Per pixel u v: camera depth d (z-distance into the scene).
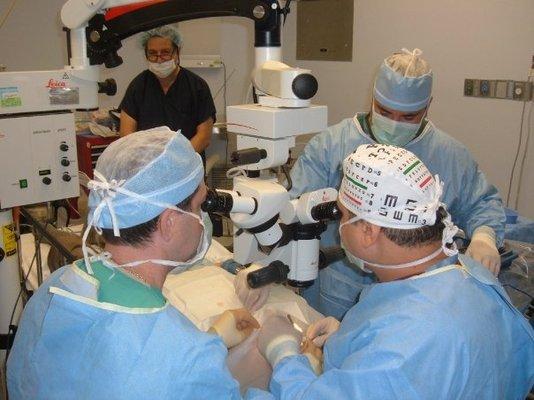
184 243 0.91
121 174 0.84
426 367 0.83
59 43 3.77
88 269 0.85
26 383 0.84
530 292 1.57
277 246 1.25
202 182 0.95
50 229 1.56
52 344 0.81
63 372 0.80
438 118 3.37
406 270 0.95
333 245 1.48
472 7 3.05
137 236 0.86
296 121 1.19
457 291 0.91
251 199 1.14
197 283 1.40
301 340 1.18
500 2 2.91
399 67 1.52
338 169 1.69
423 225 0.92
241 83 4.39
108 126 3.39
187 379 0.78
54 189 1.50
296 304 1.37
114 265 0.86
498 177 3.14
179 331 0.81
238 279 1.35
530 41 2.82
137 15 1.35
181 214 0.89
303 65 4.25
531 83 2.86
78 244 1.43
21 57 3.69
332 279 1.71
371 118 1.67
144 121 2.93
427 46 3.34
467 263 0.99
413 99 1.51
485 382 0.87
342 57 3.92
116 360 0.77
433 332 0.84
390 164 0.93
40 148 1.45
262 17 1.18
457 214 1.69
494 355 0.88
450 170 1.64
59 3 3.70
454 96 3.25
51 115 1.45
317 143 1.73
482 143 3.17
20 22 3.63
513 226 2.00
